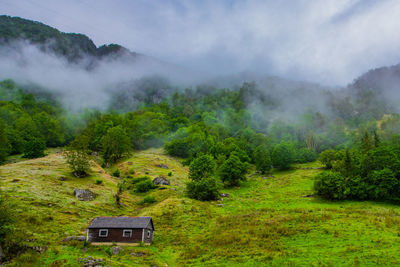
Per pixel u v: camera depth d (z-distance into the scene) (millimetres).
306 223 50719
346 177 78562
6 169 74562
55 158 96750
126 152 136000
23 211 49438
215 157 139750
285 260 35594
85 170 84375
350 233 43344
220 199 81438
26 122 144000
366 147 115188
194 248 44312
